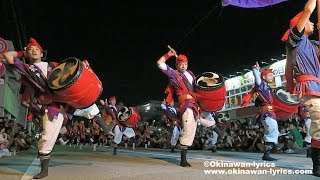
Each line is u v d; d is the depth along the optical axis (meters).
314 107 4.45
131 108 10.33
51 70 4.83
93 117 5.72
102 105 9.98
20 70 4.65
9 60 4.62
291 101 7.32
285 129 13.56
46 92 4.67
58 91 4.49
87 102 4.74
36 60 4.92
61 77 4.60
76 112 5.45
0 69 4.96
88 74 4.66
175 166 5.80
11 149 10.91
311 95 4.46
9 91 20.84
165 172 4.75
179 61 6.23
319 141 4.68
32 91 4.94
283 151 11.92
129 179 4.37
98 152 10.89
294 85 4.77
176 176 4.67
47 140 4.49
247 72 22.66
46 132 4.53
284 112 7.52
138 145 20.53
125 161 6.77
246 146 14.51
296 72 4.65
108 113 9.94
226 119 11.05
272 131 7.39
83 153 9.71
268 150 7.39
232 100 23.69
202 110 6.30
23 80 4.81
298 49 4.61
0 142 9.40
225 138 15.92
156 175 4.56
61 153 9.48
